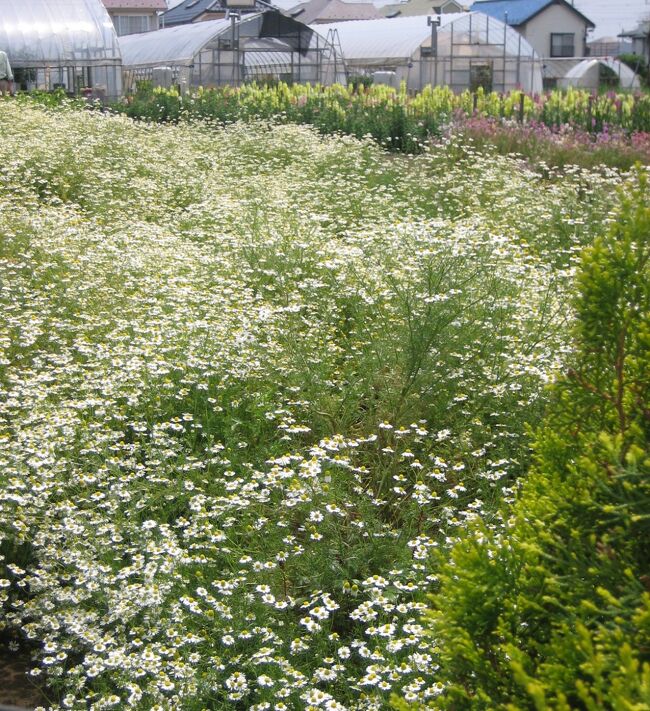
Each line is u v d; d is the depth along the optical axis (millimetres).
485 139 15750
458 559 2391
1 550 4305
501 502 4316
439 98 23359
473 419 5180
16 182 10398
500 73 45375
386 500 4738
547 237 9586
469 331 5699
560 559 2293
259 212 9336
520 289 6809
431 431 5219
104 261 7469
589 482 2408
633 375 2619
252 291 7227
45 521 4277
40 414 4875
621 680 1799
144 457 5039
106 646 3695
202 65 39250
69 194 11086
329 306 6660
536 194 10930
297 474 4629
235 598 3818
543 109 20859
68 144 11961
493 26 44938
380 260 7148
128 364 5422
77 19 35531
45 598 3965
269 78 39812
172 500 4641
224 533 4238
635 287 2584
